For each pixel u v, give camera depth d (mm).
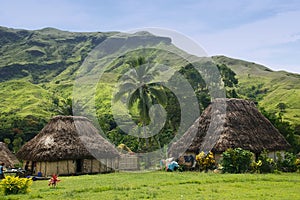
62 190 14273
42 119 55875
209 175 18781
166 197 12188
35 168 26031
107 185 15234
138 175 19453
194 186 14797
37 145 25844
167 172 21250
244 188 14320
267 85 95875
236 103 27188
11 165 30656
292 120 60844
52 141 25609
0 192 13727
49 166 25125
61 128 26391
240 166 20938
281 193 13062
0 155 31062
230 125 24734
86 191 13812
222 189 13961
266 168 21797
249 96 85625
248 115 26719
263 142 25000
